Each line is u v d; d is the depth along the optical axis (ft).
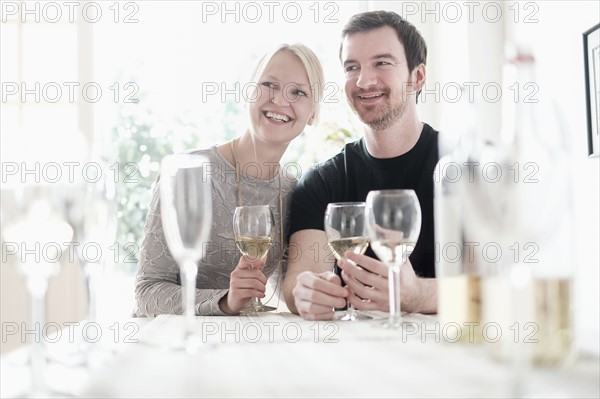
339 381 2.30
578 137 8.78
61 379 2.50
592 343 2.97
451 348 2.71
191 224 2.92
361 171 7.35
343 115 12.35
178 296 6.10
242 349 3.12
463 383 2.17
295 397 2.08
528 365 2.01
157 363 2.74
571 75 8.90
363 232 4.68
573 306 2.23
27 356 2.99
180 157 2.95
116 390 2.20
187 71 13.71
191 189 2.92
